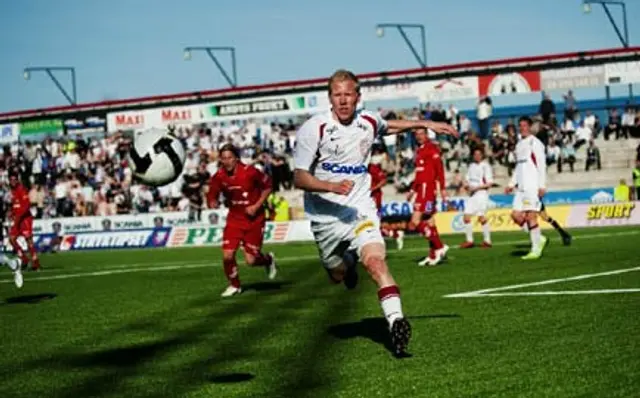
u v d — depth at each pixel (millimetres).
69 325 10273
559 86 33844
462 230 29375
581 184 34094
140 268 20531
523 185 15859
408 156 35750
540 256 16188
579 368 6098
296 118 39906
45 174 41594
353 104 7188
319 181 7020
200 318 10195
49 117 42344
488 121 35719
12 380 6938
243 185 12828
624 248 17078
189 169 37312
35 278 19391
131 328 9656
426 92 35375
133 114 40812
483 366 6340
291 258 20984
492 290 11016
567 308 8977
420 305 9938
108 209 38094
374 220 7355
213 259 22859
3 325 10609
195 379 6512
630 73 33125
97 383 6621
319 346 7590
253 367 6824
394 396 5586
